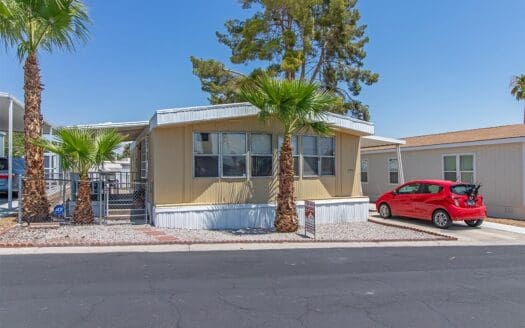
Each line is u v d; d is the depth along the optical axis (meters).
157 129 12.22
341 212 14.55
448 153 20.00
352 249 9.62
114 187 17.09
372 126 15.09
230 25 25.83
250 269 7.38
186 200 12.43
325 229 12.70
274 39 23.20
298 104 10.96
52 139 16.78
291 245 9.91
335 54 25.75
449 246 10.38
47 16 11.35
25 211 11.59
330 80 25.72
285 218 11.77
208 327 4.62
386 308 5.40
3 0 10.12
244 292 5.96
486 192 18.28
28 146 11.59
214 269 7.32
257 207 12.95
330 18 24.39
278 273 7.13
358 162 15.44
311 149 14.24
